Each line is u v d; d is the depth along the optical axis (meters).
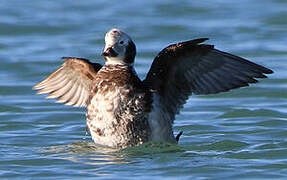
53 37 24.52
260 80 19.05
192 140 13.62
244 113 15.94
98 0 29.61
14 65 20.84
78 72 12.90
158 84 11.99
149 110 11.82
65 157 12.05
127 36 12.09
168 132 12.09
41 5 28.81
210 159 11.87
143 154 12.03
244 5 28.52
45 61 21.23
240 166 11.40
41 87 13.30
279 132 14.18
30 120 15.59
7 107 16.75
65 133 14.34
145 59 21.47
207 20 26.33
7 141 13.55
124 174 10.93
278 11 27.14
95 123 11.97
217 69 11.95
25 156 12.18
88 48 22.89
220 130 14.54
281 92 18.05
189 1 28.95
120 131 11.84
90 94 12.05
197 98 17.83
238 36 24.05
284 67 20.28
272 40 23.47
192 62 11.86
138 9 28.05
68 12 27.77
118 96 11.77
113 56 11.93
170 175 10.89
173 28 25.16
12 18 26.53
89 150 12.55
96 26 25.62
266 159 11.88
